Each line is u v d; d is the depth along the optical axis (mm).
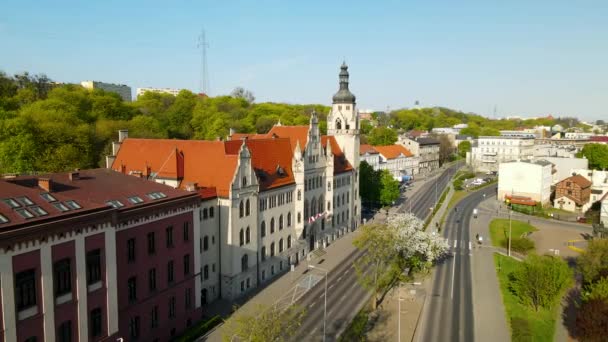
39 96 143500
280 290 68938
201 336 52938
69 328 37438
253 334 44062
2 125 85812
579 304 67750
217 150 67812
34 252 34031
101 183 47594
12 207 34781
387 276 71375
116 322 41969
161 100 194875
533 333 57312
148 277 47750
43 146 92500
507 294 70250
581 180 138375
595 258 66312
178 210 51469
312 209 87312
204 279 62344
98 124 114000
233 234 63906
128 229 44500
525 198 141000
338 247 92375
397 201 144625
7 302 32250
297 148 80375
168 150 70812
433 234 75688
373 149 178500
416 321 60281
